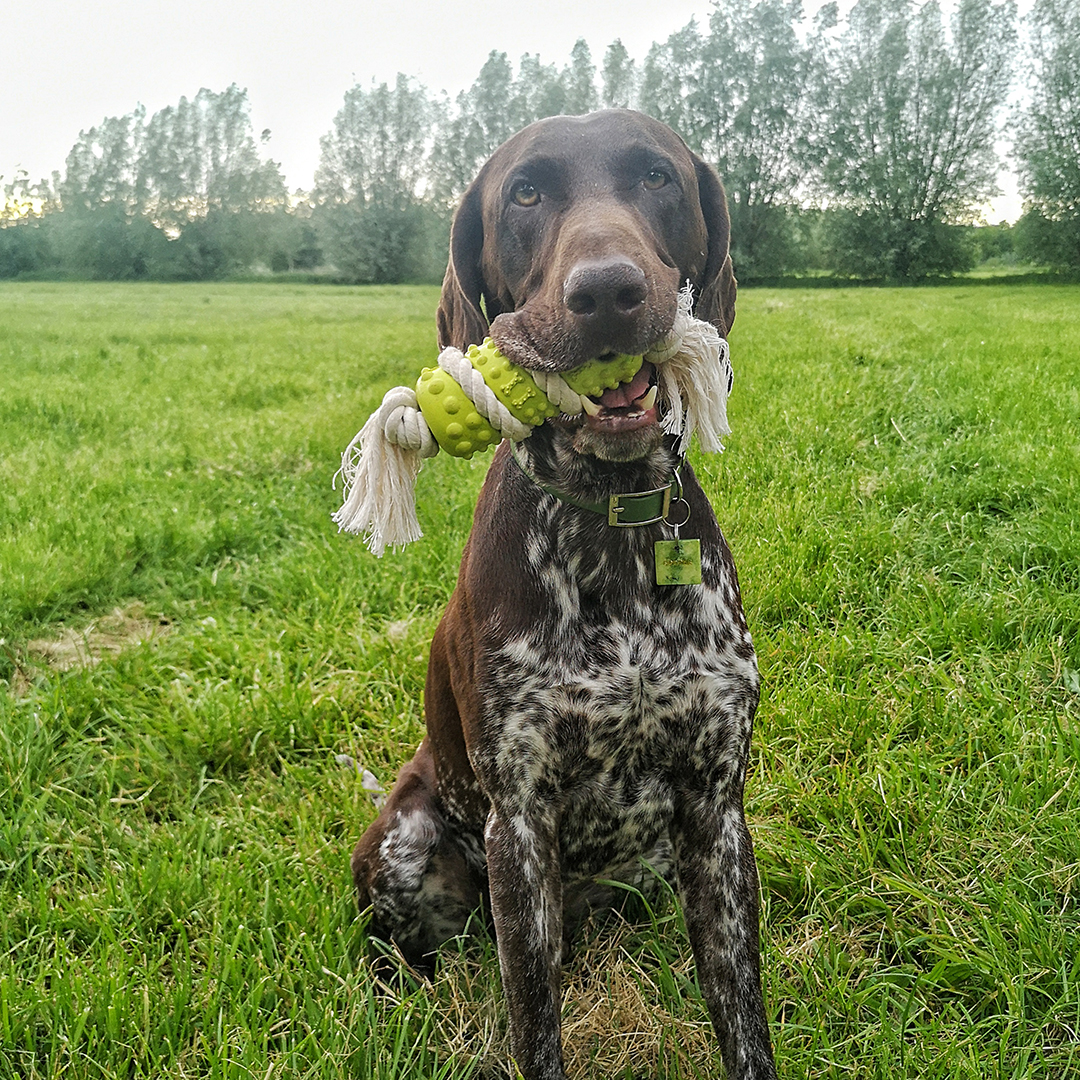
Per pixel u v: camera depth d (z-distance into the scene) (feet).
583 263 1.94
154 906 2.64
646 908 2.58
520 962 2.08
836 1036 2.16
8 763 3.21
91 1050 2.19
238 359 13.60
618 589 2.18
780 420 6.33
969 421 6.24
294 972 2.38
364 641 3.96
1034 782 2.71
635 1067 2.17
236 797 3.16
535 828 2.18
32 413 8.86
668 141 2.42
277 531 5.46
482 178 2.55
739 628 2.25
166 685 3.79
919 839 2.63
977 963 2.22
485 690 2.19
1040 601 3.64
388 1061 2.12
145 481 6.23
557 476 2.19
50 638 4.29
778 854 2.65
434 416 2.06
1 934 2.58
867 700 3.18
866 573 4.04
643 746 2.19
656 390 2.12
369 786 3.12
